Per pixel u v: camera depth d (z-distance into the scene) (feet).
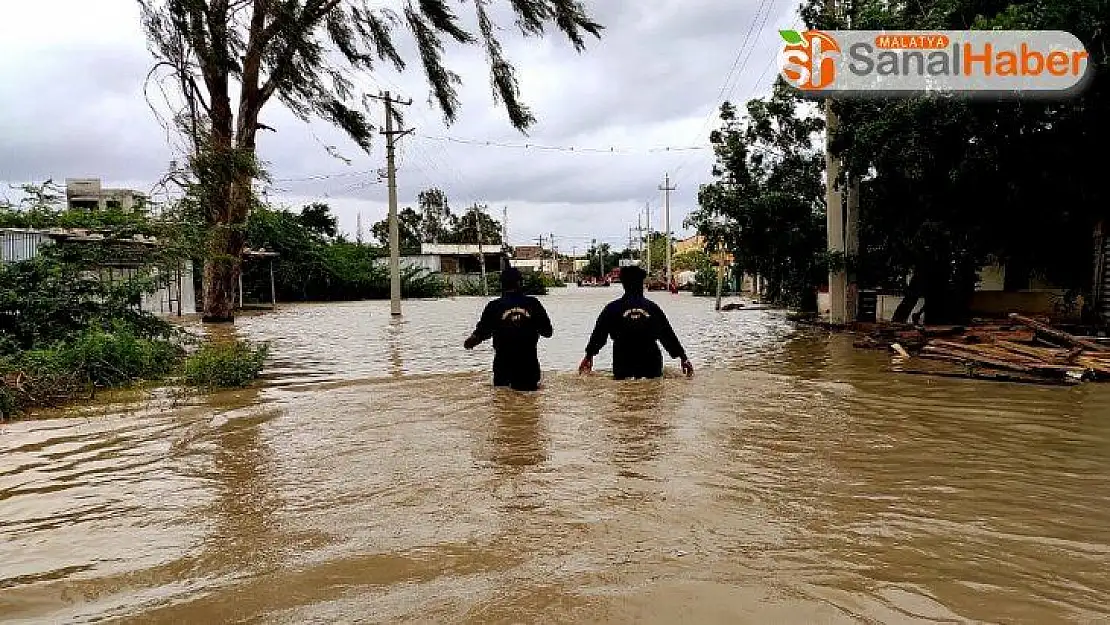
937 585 8.98
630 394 24.20
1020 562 9.79
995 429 18.74
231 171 54.08
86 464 16.21
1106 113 37.73
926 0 47.39
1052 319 43.93
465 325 70.23
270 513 12.39
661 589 8.82
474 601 8.62
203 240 50.52
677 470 14.64
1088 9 35.27
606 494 13.03
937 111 41.04
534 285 189.67
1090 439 17.63
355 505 12.68
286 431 19.30
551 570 9.57
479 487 13.57
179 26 55.47
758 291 142.82
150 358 33.71
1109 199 41.01
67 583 9.57
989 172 41.57
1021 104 38.45
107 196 119.44
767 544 10.49
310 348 46.01
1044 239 45.68
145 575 9.80
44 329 34.60
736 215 73.20
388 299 158.51
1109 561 9.85
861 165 48.75
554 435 18.03
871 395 24.34
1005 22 37.81
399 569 9.74
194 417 21.83
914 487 13.46
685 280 240.32
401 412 21.53
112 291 38.40
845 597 8.58
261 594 9.04
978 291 51.85
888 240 52.95
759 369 32.27
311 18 72.08
